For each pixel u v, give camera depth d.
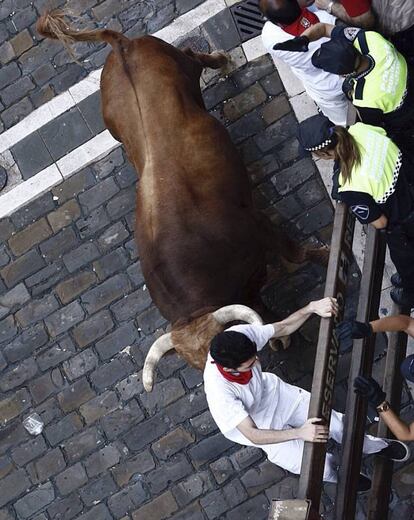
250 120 9.27
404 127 6.39
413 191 5.90
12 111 9.88
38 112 9.79
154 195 7.87
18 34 10.00
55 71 9.83
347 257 6.00
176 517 8.62
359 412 5.91
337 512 5.64
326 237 8.88
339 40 6.26
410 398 8.32
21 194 9.67
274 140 9.18
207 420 8.76
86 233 9.43
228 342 5.93
